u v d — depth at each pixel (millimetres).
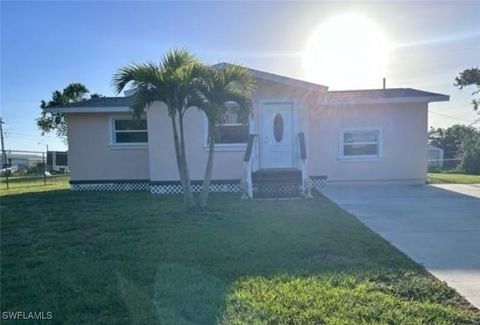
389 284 3467
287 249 4602
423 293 3254
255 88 10633
